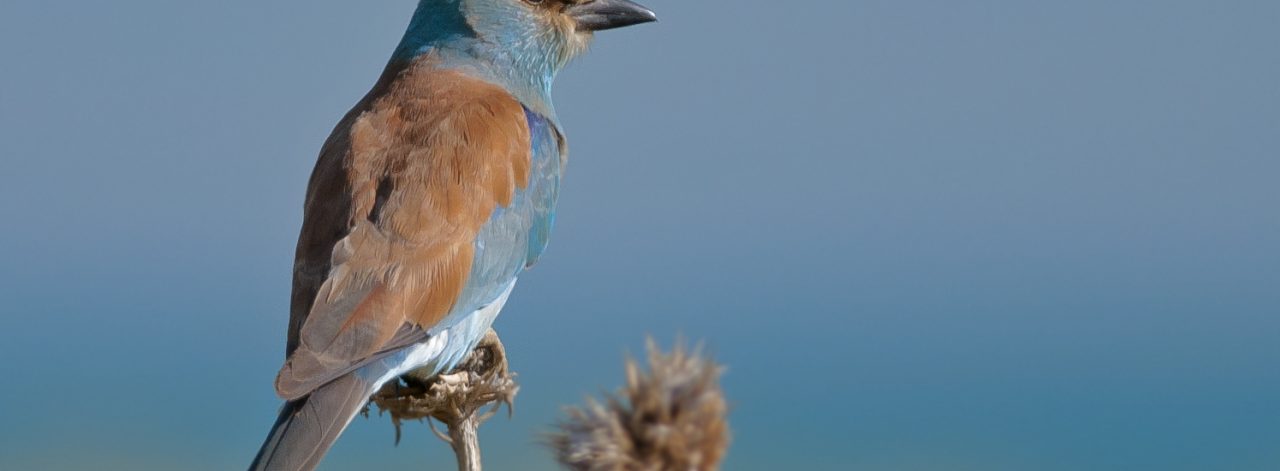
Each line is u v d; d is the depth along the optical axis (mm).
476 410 10180
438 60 13102
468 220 10984
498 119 11836
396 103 11930
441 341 10648
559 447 4246
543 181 12906
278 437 9609
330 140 11703
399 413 10156
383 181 10992
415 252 10609
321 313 10094
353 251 10477
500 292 11500
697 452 4168
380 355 10062
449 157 11273
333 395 9883
